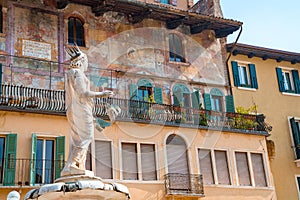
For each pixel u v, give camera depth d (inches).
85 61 380.5
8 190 767.1
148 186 872.9
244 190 962.1
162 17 1048.8
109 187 334.6
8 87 842.2
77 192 332.5
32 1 949.2
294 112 1161.4
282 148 1109.1
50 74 919.7
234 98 1103.6
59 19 966.4
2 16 917.2
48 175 810.2
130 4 980.6
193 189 902.4
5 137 803.4
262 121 1037.8
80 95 362.9
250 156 1000.9
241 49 1138.7
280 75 1179.3
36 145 812.0
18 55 907.4
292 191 1076.5
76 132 361.7
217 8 1154.0
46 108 850.1
